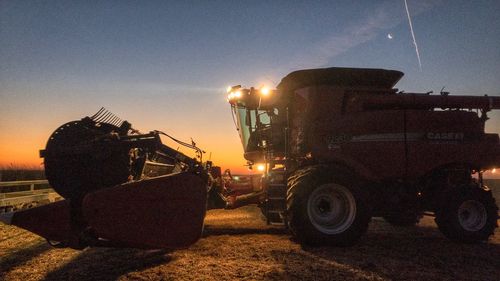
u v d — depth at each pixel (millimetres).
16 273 4230
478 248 5898
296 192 5668
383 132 6406
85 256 4996
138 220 4117
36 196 11430
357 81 6816
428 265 4668
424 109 6715
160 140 4781
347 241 5660
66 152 4520
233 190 7883
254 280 3957
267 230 7129
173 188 4312
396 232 7379
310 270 4336
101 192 4020
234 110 8047
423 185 6805
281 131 7266
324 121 6477
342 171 5883
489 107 6836
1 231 7066
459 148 6625
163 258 4863
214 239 6160
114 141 4582
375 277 4086
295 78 6773
